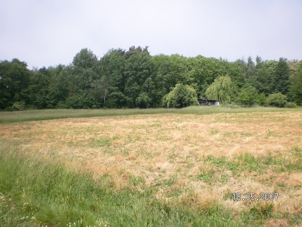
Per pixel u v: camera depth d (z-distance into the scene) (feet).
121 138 52.01
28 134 60.80
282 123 71.10
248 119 85.05
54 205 15.81
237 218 16.24
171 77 223.92
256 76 264.11
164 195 20.66
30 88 203.31
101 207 16.55
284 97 189.57
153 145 43.32
